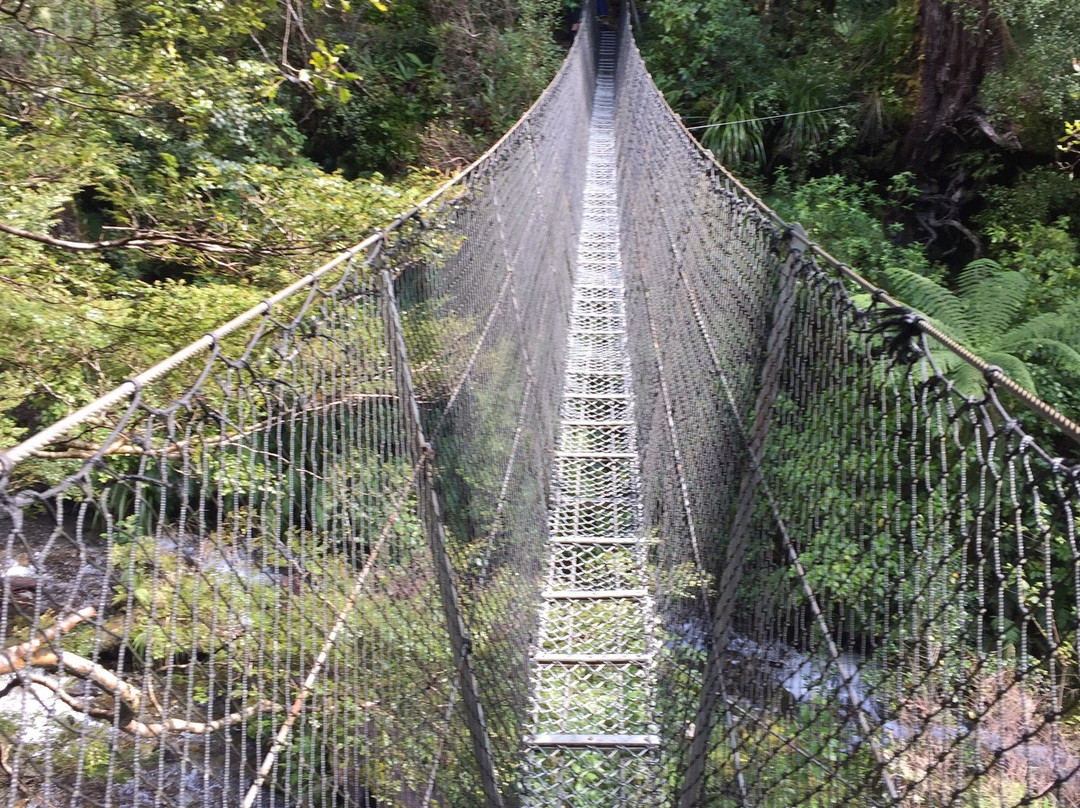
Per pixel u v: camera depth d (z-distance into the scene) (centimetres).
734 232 275
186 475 118
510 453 349
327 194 440
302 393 158
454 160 898
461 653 226
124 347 370
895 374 154
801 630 176
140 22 460
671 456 363
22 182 385
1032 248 704
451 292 275
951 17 771
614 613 382
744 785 199
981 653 112
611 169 989
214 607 119
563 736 319
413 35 1060
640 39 1227
